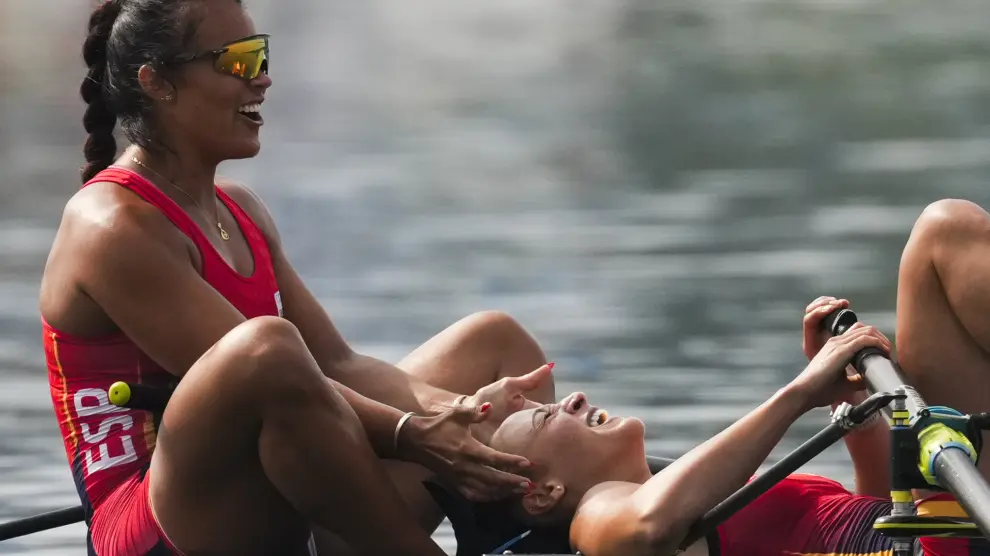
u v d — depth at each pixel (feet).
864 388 45.57
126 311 45.39
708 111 226.79
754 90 244.01
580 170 177.99
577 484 47.14
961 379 46.37
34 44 307.99
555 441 47.55
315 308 54.65
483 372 54.90
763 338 93.40
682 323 98.37
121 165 48.60
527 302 106.93
